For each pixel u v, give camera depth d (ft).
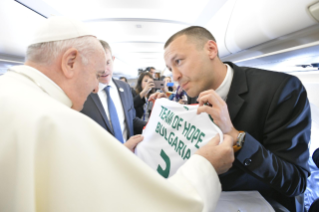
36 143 0.96
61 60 1.61
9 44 5.33
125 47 10.32
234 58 6.27
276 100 2.02
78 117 1.09
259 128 2.20
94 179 0.94
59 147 0.97
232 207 2.07
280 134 2.00
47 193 0.94
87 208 0.91
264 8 3.21
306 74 5.50
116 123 3.82
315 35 2.99
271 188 2.56
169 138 2.50
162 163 2.45
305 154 2.02
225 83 2.45
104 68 2.07
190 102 4.06
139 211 0.96
